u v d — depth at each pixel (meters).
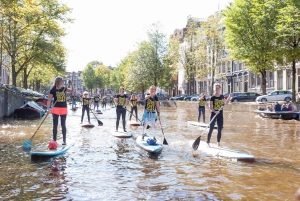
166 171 6.20
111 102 44.16
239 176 5.88
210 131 8.59
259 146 9.30
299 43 23.16
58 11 28.78
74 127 14.34
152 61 45.25
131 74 46.75
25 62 30.34
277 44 24.03
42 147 8.73
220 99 8.48
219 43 38.03
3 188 5.03
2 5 17.11
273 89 34.47
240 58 26.86
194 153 8.02
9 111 20.83
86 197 4.66
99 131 12.74
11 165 6.57
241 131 13.25
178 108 38.47
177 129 13.90
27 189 4.99
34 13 26.39
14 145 9.11
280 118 19.78
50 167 6.42
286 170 6.36
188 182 5.47
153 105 9.34
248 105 26.56
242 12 25.80
